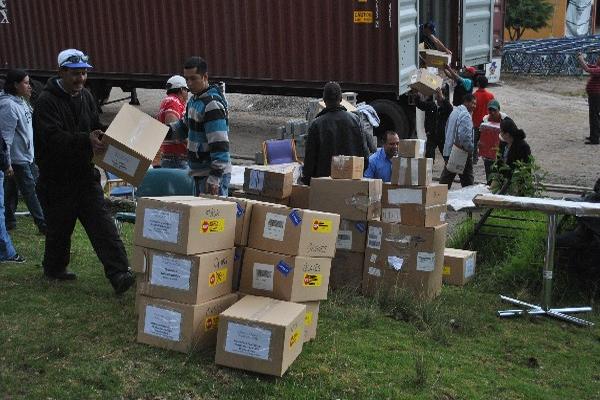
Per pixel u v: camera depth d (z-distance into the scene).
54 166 5.16
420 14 13.23
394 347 4.86
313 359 4.49
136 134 4.92
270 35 12.91
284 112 18.59
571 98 20.97
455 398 4.23
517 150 8.58
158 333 4.41
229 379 4.11
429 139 11.79
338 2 12.02
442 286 6.47
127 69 14.89
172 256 4.32
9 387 3.89
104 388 3.96
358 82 12.12
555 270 6.41
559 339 5.42
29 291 5.35
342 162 5.86
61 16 15.46
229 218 4.47
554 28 35.09
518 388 4.47
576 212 5.63
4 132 6.96
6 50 16.48
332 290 5.96
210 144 5.28
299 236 4.49
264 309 4.32
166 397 3.92
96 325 4.75
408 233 5.75
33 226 7.79
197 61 5.28
